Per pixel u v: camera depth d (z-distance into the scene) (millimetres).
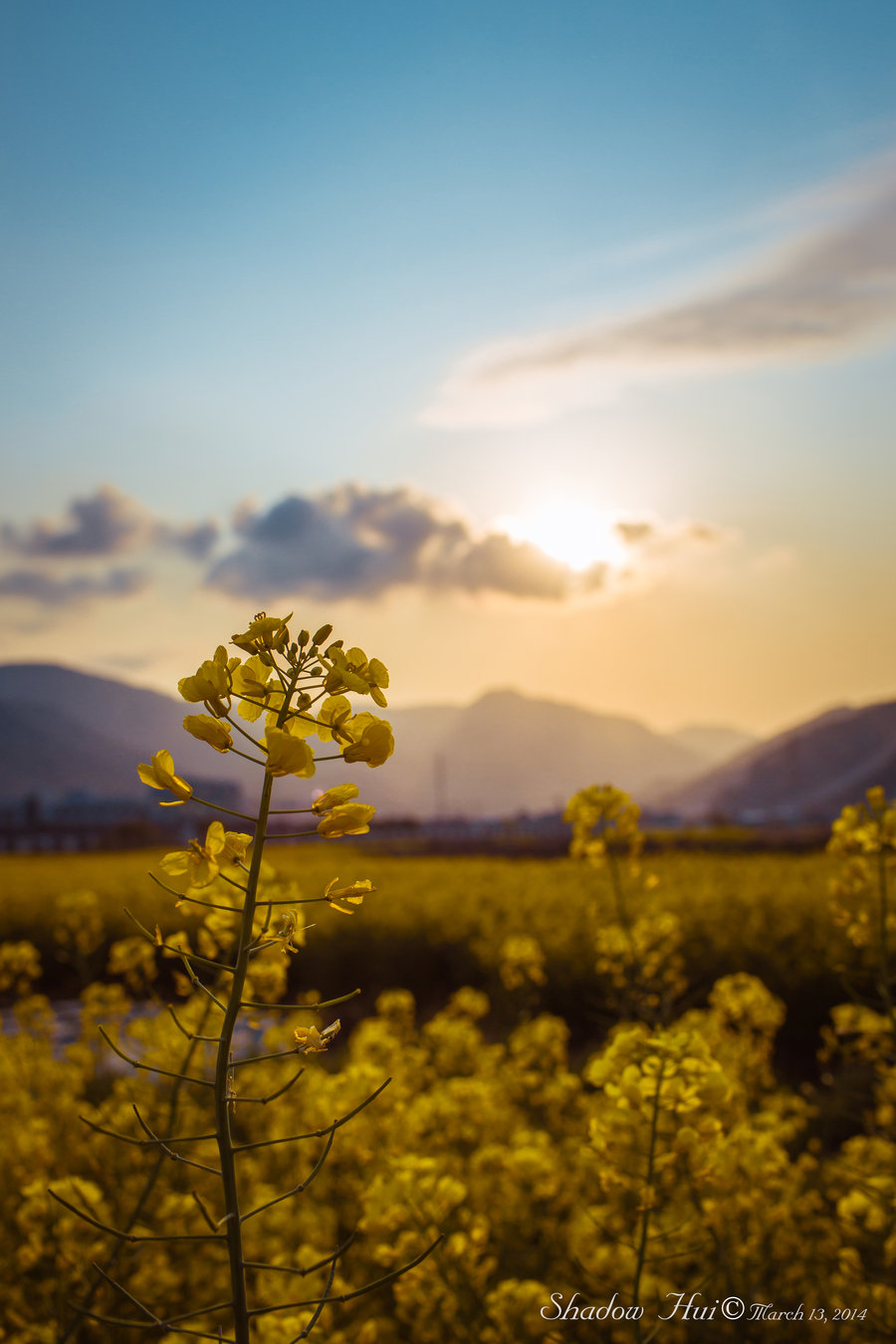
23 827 73250
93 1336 3488
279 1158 4930
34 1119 4742
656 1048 2797
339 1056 7977
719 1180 3523
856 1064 7457
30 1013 7953
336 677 1589
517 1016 10633
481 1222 3775
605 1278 3686
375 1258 3471
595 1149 2764
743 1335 3496
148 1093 4277
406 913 15852
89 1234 3703
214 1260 4098
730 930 11984
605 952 5824
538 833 86750
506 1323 3539
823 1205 4836
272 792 1611
